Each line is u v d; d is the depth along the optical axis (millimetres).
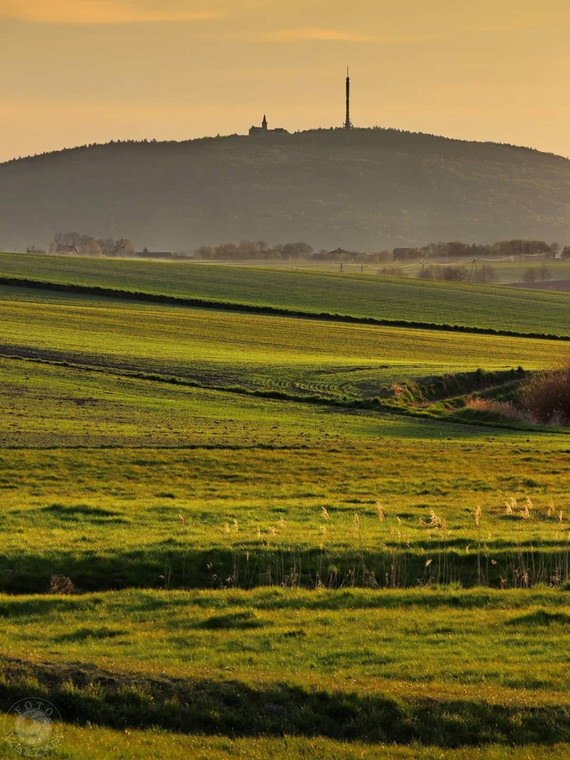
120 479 146375
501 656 66812
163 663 63688
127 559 95688
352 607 81250
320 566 94875
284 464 163125
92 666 60219
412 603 82375
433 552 98438
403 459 173500
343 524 112375
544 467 167625
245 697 57531
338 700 57594
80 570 93750
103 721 54875
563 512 123438
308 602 82062
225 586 91688
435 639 71062
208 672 60719
